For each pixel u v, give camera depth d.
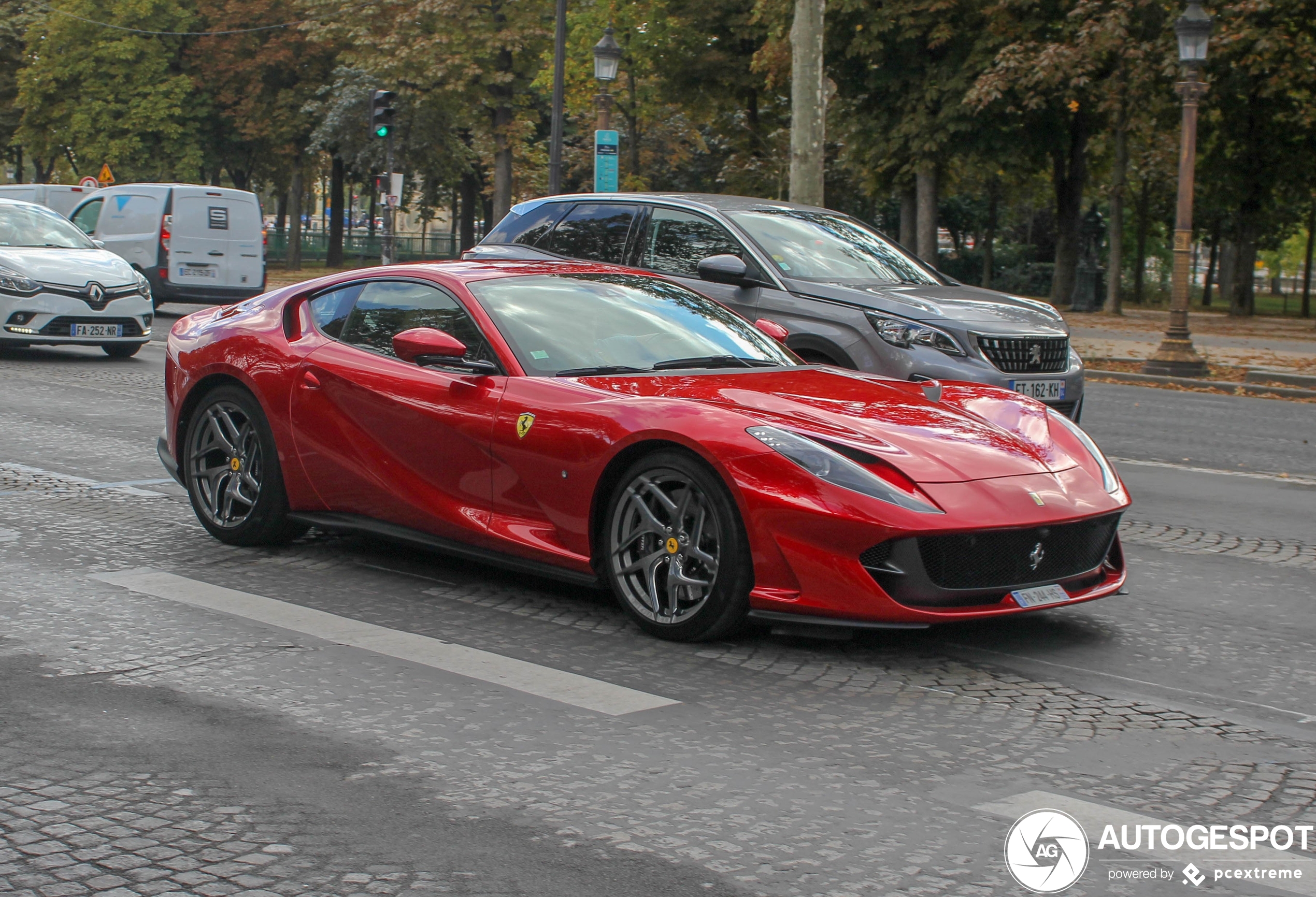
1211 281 49.06
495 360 5.36
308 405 5.84
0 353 15.22
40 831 3.06
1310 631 5.25
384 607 5.23
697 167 52.31
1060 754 3.72
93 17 51.69
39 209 15.49
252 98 51.19
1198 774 3.58
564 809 3.24
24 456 8.52
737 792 3.37
